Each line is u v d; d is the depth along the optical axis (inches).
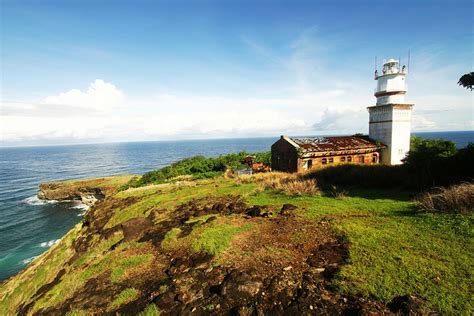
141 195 935.7
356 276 206.2
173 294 225.8
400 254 231.9
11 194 2536.9
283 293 201.8
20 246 1232.2
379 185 575.2
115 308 227.5
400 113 1203.9
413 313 158.6
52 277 457.7
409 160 668.1
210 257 285.3
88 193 2098.9
